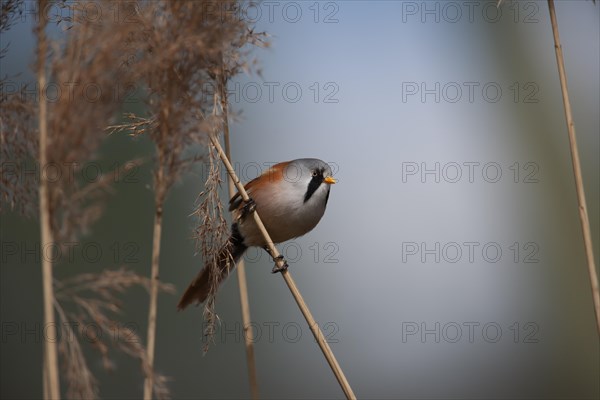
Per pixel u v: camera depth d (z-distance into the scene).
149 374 5.65
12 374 16.53
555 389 20.48
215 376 18.39
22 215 6.32
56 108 5.28
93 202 5.43
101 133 5.39
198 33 5.89
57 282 5.35
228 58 6.78
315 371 20.16
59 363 5.46
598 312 7.05
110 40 5.44
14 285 16.91
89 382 5.37
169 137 5.86
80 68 5.34
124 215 17.84
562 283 21.52
